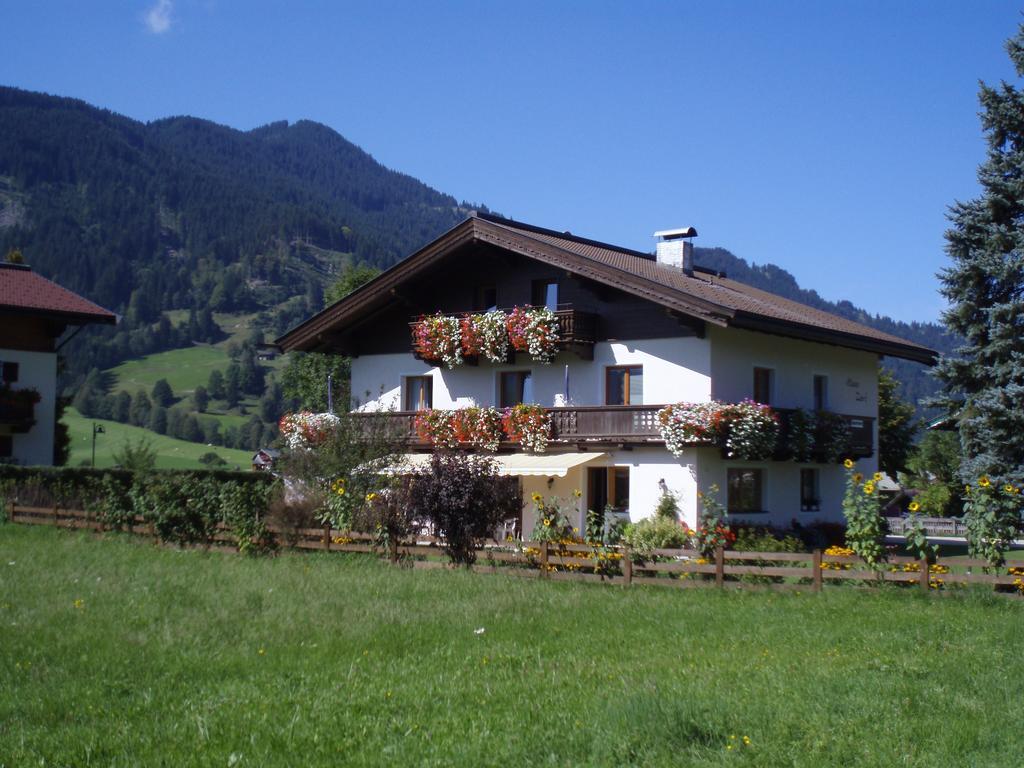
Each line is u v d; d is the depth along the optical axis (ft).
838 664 39.40
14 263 162.20
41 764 29.35
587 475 103.55
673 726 30.73
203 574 65.31
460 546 70.85
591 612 52.49
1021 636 44.86
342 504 78.33
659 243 121.90
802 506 110.63
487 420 105.40
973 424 107.04
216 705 35.27
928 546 57.88
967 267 109.29
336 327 116.67
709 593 59.26
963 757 28.60
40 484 111.75
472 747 30.30
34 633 46.37
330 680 38.68
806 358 110.73
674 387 97.86
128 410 439.22
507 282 108.37
